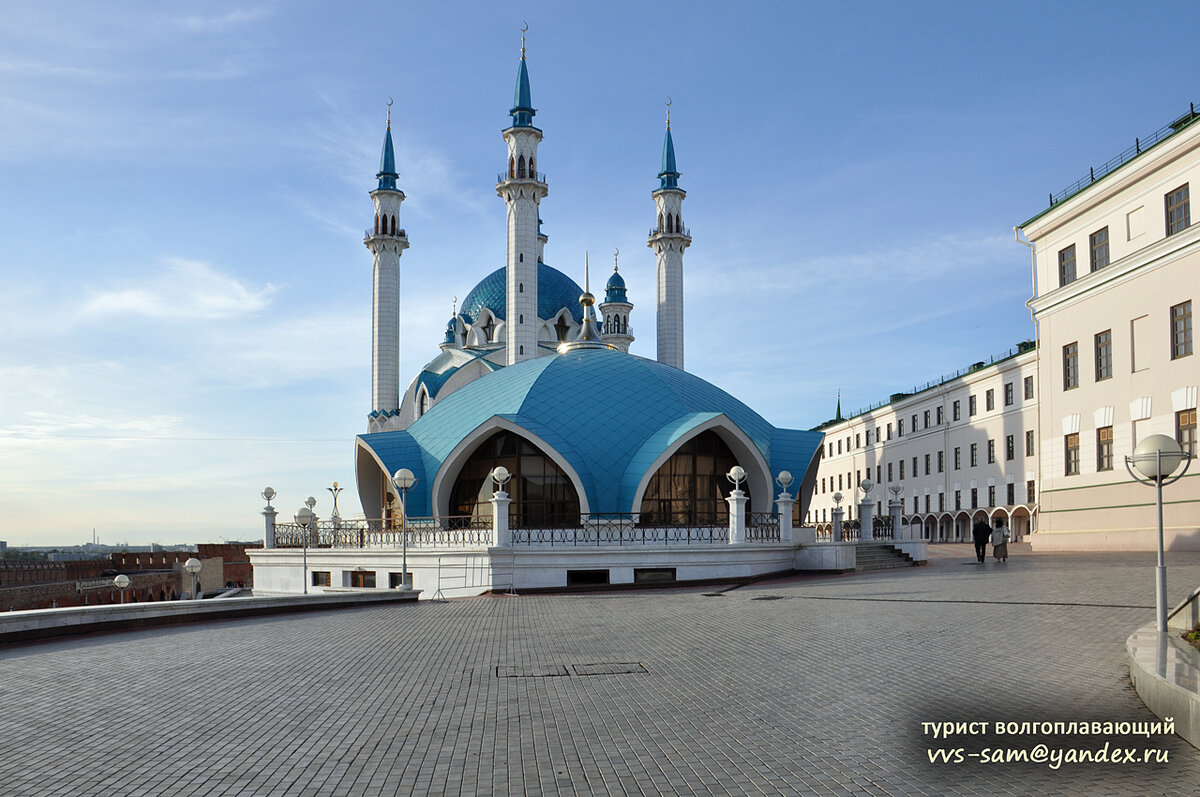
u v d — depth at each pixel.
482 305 67.75
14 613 15.70
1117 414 36.59
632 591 26.77
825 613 17.78
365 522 36.06
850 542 32.12
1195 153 32.84
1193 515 32.50
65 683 11.94
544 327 66.69
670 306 66.69
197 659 13.84
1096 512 37.59
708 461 36.44
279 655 14.16
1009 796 6.87
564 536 30.20
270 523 36.34
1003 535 32.06
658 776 7.50
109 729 9.42
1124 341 36.31
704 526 32.47
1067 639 13.18
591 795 7.08
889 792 7.01
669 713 9.66
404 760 8.14
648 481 33.94
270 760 8.23
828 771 7.55
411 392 63.22
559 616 18.95
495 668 12.56
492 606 21.80
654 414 36.28
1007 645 12.91
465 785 7.40
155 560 66.00
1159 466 11.68
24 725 9.63
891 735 8.59
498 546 27.69
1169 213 34.41
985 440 58.03
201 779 7.70
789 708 9.74
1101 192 37.72
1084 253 39.31
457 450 34.72
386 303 64.69
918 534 67.12
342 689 11.33
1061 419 40.28
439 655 13.86
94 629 17.05
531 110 59.53
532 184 57.41
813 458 40.81
